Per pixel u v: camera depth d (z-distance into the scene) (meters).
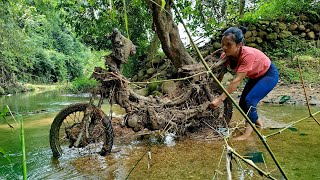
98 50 13.92
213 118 4.31
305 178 2.58
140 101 3.87
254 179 2.60
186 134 4.26
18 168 3.23
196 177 2.76
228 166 1.01
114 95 3.70
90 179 2.84
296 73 8.98
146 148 3.83
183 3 8.38
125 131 4.71
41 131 5.14
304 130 4.28
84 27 12.05
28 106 9.14
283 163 2.98
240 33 3.61
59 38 26.28
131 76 12.59
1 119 6.63
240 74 3.64
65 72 24.88
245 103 3.91
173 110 3.98
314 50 10.12
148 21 12.50
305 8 11.10
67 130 3.60
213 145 3.82
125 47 3.61
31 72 22.81
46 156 3.66
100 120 3.54
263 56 3.79
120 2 10.20
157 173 2.92
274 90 7.98
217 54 4.66
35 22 21.23
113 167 3.16
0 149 1.12
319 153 3.28
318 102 6.44
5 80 16.86
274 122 4.82
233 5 12.70
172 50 6.40
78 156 3.62
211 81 4.17
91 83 15.15
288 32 10.73
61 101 10.55
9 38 13.00
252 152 3.31
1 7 12.00
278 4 11.23
